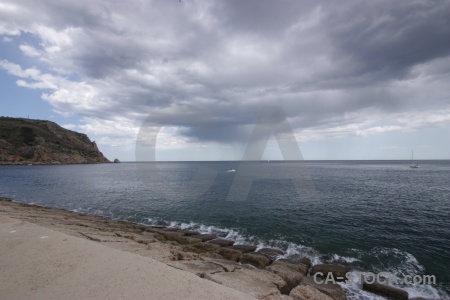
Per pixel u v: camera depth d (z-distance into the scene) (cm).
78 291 328
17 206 1905
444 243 1183
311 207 1927
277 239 1249
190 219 1638
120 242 807
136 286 339
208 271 570
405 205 2039
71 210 2052
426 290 760
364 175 5172
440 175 5241
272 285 554
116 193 2791
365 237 1264
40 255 442
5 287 342
